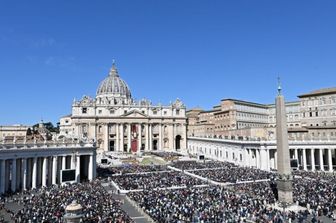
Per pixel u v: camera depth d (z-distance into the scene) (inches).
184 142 5890.8
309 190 2126.0
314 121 4409.5
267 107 6299.2
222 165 3806.6
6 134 5265.8
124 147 5610.2
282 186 1884.8
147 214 1692.9
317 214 1674.5
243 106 5797.2
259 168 3663.9
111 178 2893.7
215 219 1526.8
